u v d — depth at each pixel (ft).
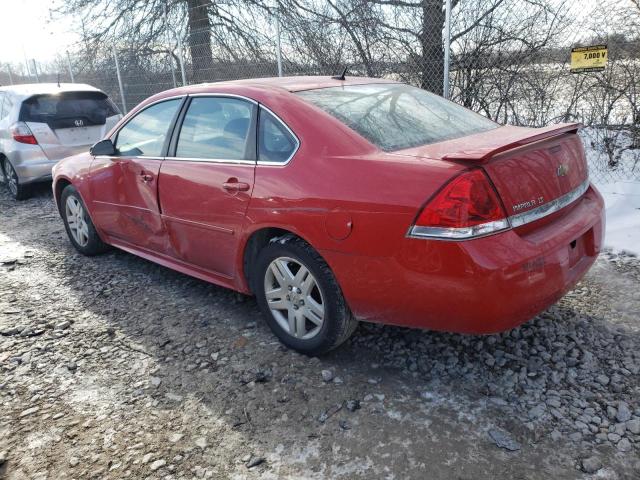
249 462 7.51
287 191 9.28
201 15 37.11
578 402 8.26
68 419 8.69
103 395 9.30
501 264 7.38
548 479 6.85
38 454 7.93
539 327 10.51
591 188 10.22
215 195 10.72
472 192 7.39
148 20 40.57
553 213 8.49
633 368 9.04
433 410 8.32
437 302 7.82
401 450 7.52
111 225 14.70
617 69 18.70
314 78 11.72
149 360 10.34
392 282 8.15
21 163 23.73
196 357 10.32
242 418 8.45
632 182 17.99
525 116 20.53
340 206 8.48
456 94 21.44
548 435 7.61
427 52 21.54
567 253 8.41
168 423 8.45
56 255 17.06
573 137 9.71
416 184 7.80
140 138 13.33
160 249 13.15
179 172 11.69
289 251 9.52
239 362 10.04
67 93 24.50
